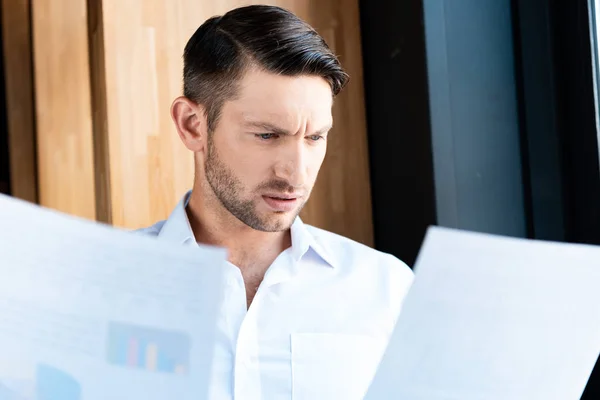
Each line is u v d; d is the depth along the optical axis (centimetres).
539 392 85
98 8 166
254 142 103
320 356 110
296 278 114
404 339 79
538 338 82
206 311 69
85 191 187
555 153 161
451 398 83
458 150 164
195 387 69
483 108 166
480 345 81
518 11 167
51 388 70
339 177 180
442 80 164
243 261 114
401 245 175
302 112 101
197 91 109
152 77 166
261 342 109
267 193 104
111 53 163
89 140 186
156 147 166
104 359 70
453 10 166
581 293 82
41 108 185
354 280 117
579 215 159
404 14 169
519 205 167
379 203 182
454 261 77
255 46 102
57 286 70
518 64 168
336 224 179
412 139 169
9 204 70
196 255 70
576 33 156
